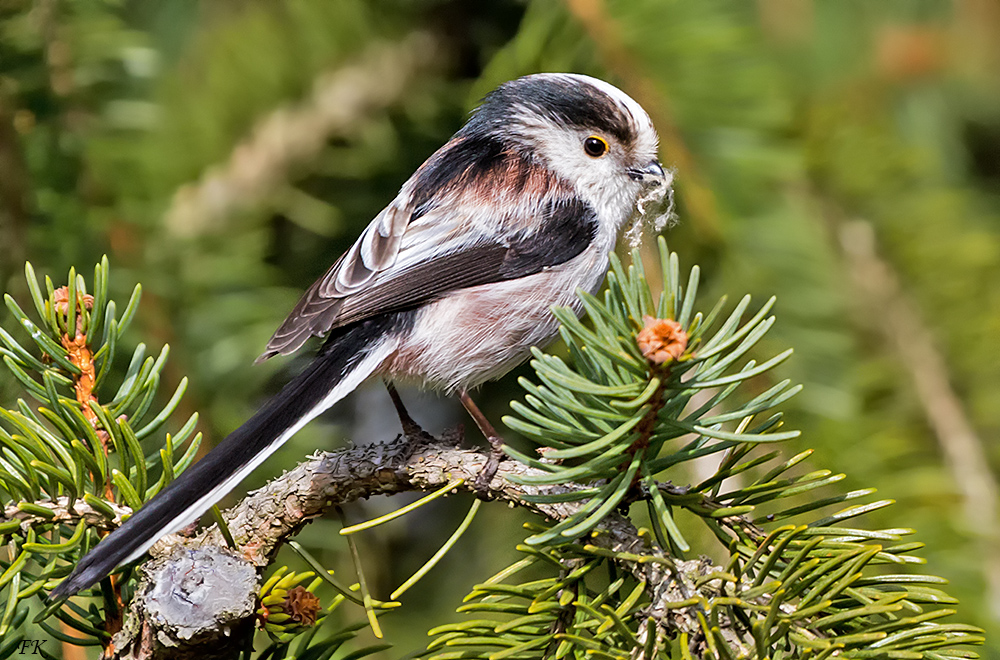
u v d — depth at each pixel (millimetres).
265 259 2764
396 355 2723
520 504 2680
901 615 2697
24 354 2680
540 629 2666
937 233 2730
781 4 2744
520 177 2736
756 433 2664
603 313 2658
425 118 2762
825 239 2730
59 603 2660
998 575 2703
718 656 2654
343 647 2742
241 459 2686
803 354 2725
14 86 2727
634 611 2662
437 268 2727
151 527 2664
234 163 2744
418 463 2684
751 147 2732
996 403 2719
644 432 2658
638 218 2744
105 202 2730
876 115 2754
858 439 2717
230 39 2748
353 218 2773
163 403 2725
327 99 2750
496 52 2754
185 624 2660
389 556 2764
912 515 2709
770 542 2656
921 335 2725
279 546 2680
